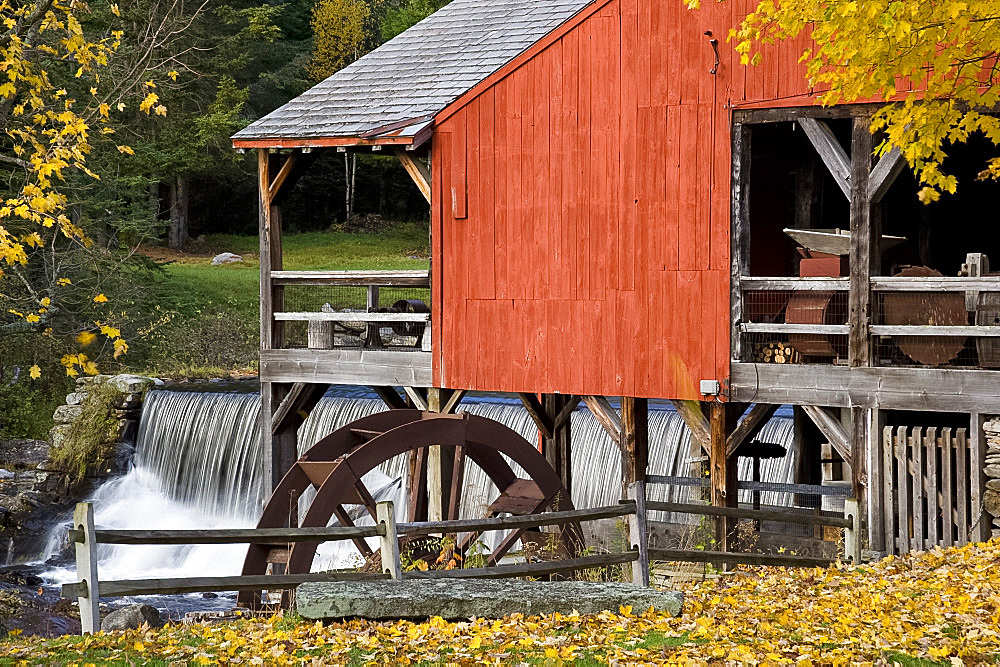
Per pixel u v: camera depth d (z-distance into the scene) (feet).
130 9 118.01
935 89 38.78
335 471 58.03
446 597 34.88
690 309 55.01
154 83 59.26
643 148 55.98
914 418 58.85
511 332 60.18
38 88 48.85
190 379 117.39
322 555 76.13
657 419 73.56
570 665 29.12
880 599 37.70
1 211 43.83
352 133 61.87
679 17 54.80
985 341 48.65
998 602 35.94
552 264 58.85
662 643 31.45
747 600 39.34
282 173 65.82
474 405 82.84
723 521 54.75
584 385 58.03
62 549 91.76
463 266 61.67
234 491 92.73
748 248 54.03
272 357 67.67
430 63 67.10
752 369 53.52
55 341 114.93
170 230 202.80
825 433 51.93
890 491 49.85
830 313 53.06
